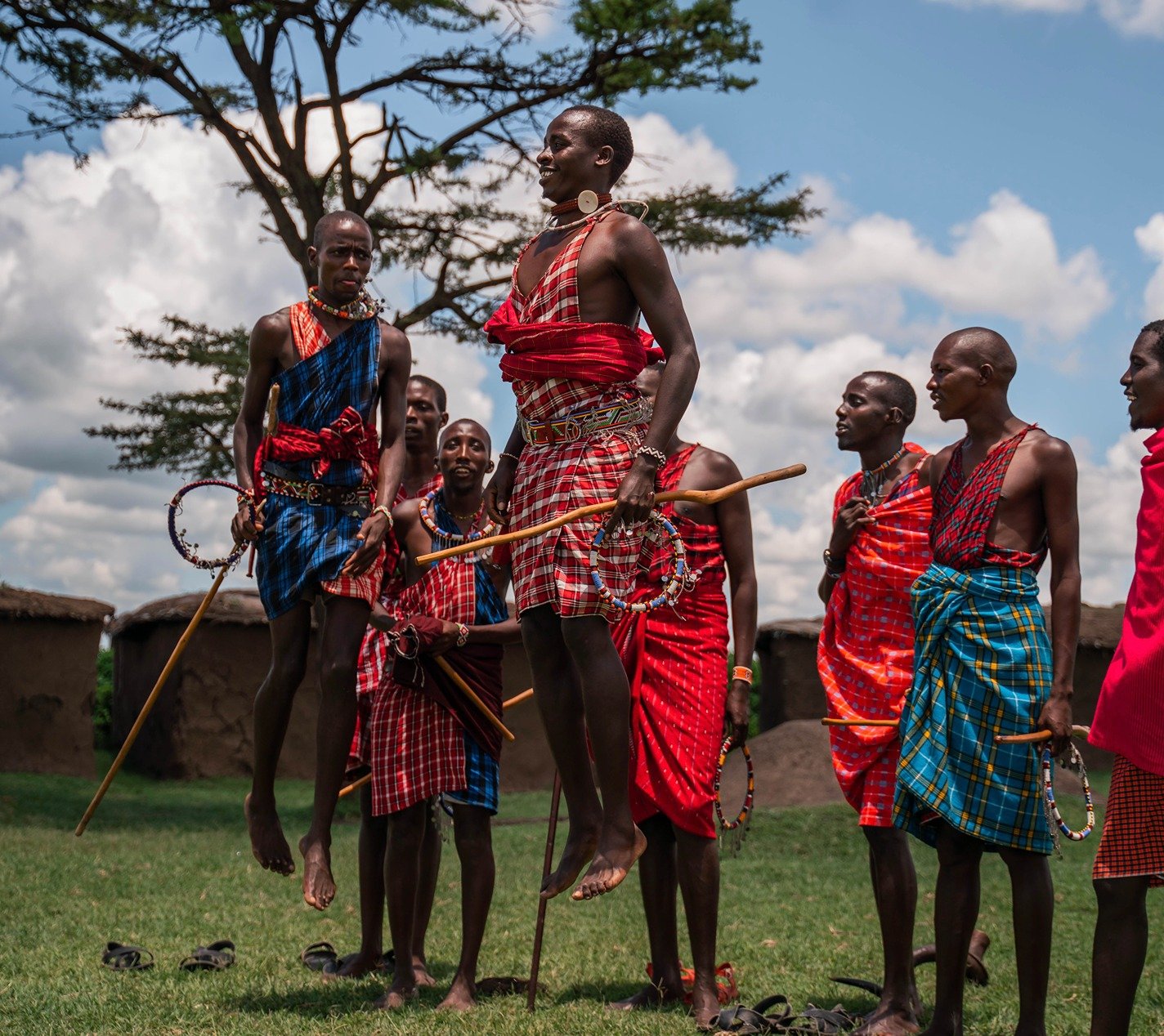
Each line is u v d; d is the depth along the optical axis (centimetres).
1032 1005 463
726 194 1936
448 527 620
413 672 570
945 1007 472
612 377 406
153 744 2297
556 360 405
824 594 605
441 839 621
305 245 1864
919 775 472
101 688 2773
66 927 700
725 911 857
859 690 559
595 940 730
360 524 529
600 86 1831
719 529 589
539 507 414
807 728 1780
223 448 2050
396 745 568
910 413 596
